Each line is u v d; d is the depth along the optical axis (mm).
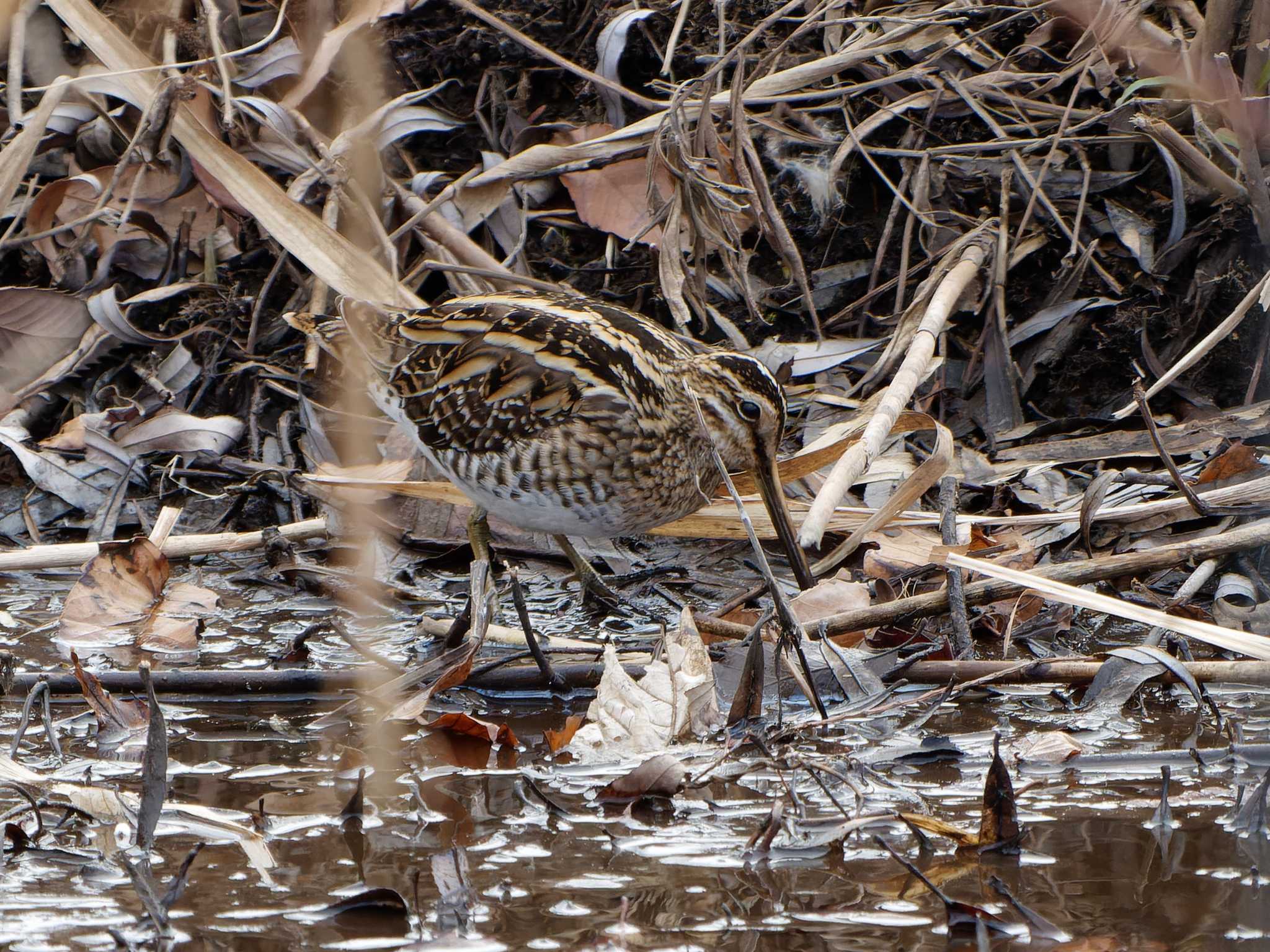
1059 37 10625
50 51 10750
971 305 9844
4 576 8953
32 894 4992
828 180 10203
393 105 10383
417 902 4914
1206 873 5172
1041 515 8656
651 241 10195
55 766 6211
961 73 10570
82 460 9625
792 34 10219
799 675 6957
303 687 7129
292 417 9961
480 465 8203
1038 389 9922
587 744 6441
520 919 4809
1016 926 4746
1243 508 8008
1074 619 8133
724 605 7887
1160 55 9836
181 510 9445
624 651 7586
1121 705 6918
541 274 10422
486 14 10414
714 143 9328
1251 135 8969
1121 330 9750
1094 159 10289
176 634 7824
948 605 7414
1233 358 9594
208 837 5496
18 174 9492
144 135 9805
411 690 6992
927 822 5453
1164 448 8430
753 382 8375
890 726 6727
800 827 5547
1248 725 6734
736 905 4926
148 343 10117
